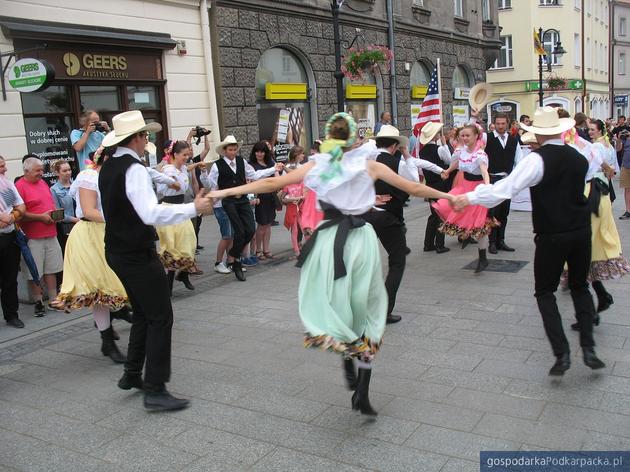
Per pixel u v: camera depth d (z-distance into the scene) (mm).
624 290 6148
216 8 12500
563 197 3988
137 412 4023
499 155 8297
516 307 5840
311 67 15211
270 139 14148
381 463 3234
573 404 3783
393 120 18688
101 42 10234
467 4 22828
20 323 6035
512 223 10602
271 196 8602
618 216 10875
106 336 4949
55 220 6301
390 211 5434
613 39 45719
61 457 3475
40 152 9578
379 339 3586
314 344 3422
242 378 4480
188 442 3578
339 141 3559
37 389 4484
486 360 4570
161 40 11234
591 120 7672
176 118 11852
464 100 23219
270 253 8922
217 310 6293
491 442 3387
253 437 3598
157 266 3939
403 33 18953
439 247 8578
